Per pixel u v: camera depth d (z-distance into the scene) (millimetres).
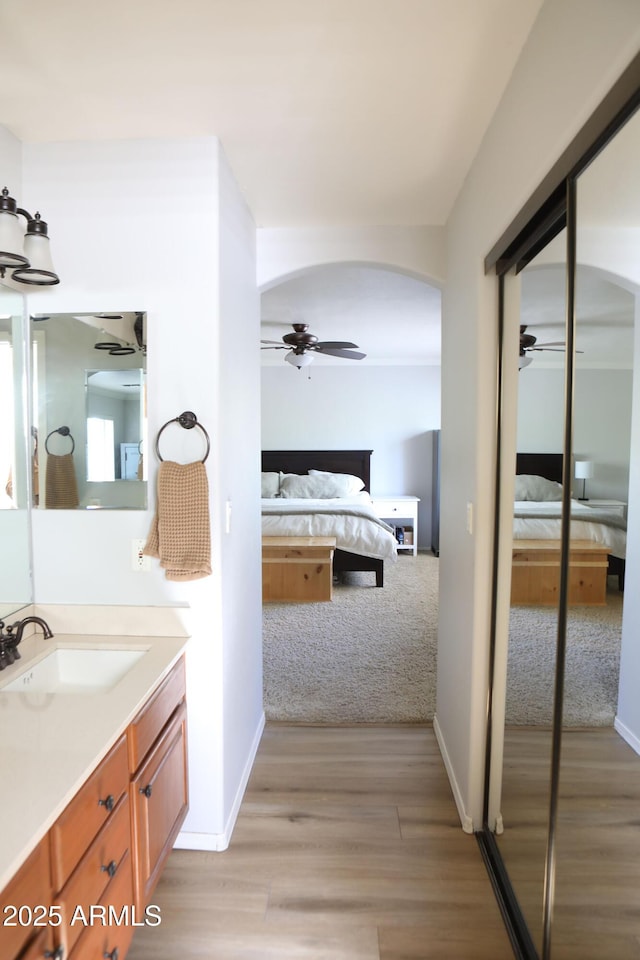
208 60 1353
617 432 1011
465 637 1970
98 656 1698
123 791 1278
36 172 1752
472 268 1846
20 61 1354
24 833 856
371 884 1682
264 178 1950
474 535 1840
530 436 1521
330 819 1977
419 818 1986
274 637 3846
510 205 1406
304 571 4707
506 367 1729
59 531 1802
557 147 1093
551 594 1370
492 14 1194
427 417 6723
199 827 1830
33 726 1190
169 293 1741
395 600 4738
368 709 2809
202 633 1781
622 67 829
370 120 1607
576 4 992
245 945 1479
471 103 1519
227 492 1875
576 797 1203
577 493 1179
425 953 1460
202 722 1803
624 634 1020
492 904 1616
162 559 1711
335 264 2383
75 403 1782
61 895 989
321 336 5219
